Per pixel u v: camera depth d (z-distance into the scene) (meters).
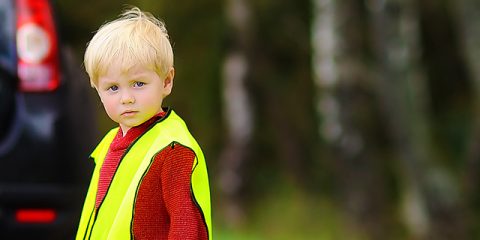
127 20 7.11
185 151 6.91
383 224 25.86
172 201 6.84
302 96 33.66
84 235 7.12
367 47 29.73
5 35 11.96
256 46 31.98
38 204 11.60
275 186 32.50
